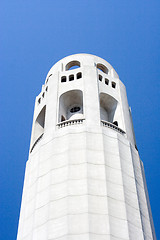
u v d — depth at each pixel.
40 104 48.25
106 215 30.16
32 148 42.41
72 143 36.41
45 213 31.33
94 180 32.81
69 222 29.44
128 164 36.84
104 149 36.00
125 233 29.77
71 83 45.16
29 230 32.19
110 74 51.19
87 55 51.72
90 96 42.56
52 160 35.44
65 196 31.56
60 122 39.94
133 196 33.91
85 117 39.88
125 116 44.53
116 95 46.50
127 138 41.06
